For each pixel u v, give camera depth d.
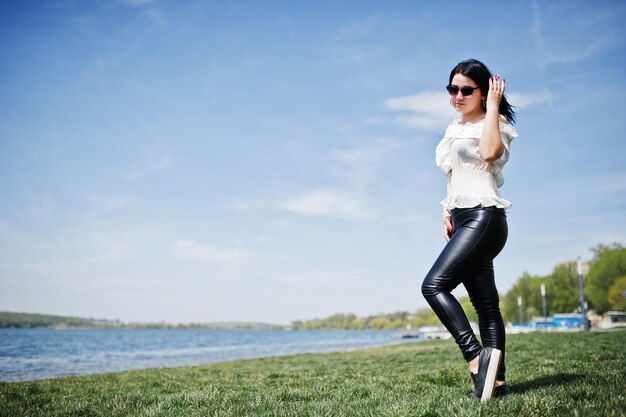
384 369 9.23
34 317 199.12
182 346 56.44
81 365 22.67
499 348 3.93
